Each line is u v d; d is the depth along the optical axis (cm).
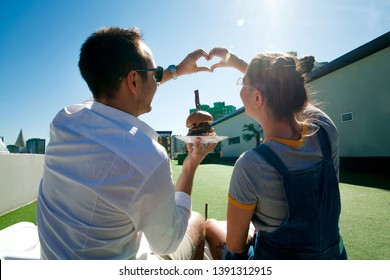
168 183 85
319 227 95
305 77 111
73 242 83
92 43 94
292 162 97
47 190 91
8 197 465
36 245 141
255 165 98
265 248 105
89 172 80
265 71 105
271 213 99
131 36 95
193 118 143
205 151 126
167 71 164
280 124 103
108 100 96
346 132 1053
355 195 492
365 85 974
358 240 268
